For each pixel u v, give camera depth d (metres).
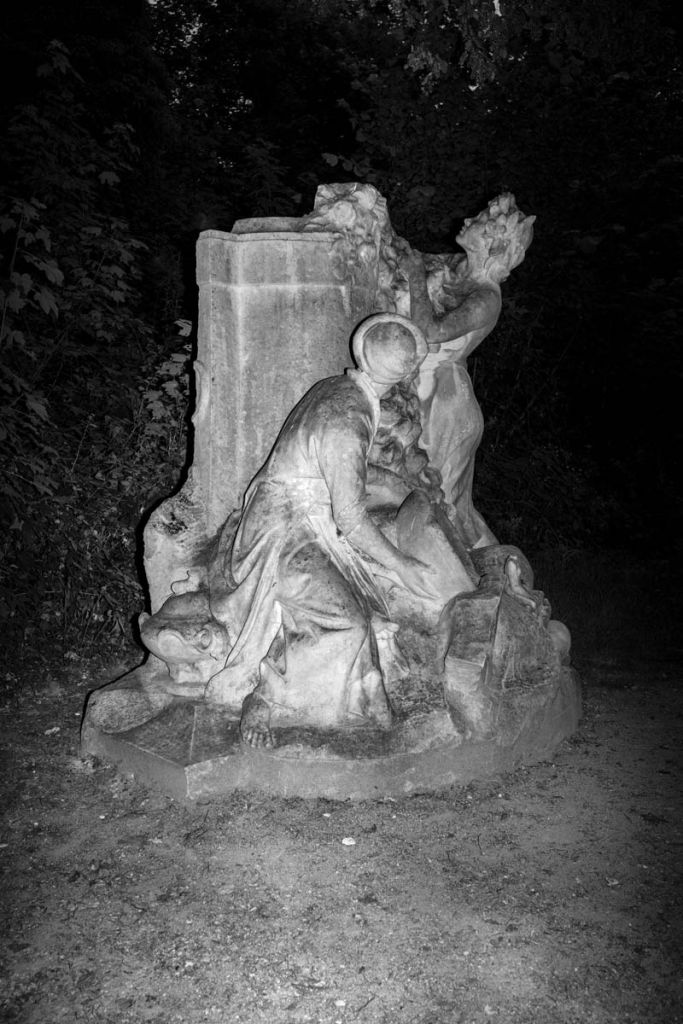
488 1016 3.08
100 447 7.73
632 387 11.42
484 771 4.52
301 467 4.35
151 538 4.84
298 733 4.27
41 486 6.38
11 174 8.91
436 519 4.63
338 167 14.56
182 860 3.85
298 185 14.53
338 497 4.23
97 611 6.48
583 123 11.48
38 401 6.72
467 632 4.63
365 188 4.77
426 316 4.96
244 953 3.36
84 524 6.89
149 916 3.54
